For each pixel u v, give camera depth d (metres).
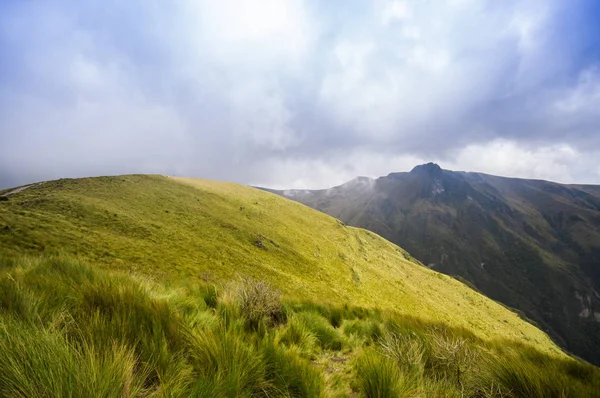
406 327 5.75
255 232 54.41
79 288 3.45
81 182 49.81
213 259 34.88
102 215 35.38
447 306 61.84
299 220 81.19
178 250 33.28
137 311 3.02
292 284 37.47
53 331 2.11
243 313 4.64
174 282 7.21
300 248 58.44
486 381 3.22
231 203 69.25
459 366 3.32
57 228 26.62
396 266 85.31
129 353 2.08
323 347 4.83
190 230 43.22
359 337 5.46
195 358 2.55
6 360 1.69
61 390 1.62
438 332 5.34
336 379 3.41
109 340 2.25
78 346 1.95
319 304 7.89
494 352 4.81
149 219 40.97
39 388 1.62
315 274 47.94
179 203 54.84
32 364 1.70
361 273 60.25
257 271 36.91
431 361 3.68
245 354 2.74
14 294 2.71
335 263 58.84
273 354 2.96
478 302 84.06
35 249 21.33
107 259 24.00
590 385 3.32
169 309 3.36
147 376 2.12
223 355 2.56
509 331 65.56
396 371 3.04
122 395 1.82
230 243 44.66
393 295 52.66
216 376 2.23
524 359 4.04
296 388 2.73
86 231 28.86
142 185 58.59
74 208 34.56
